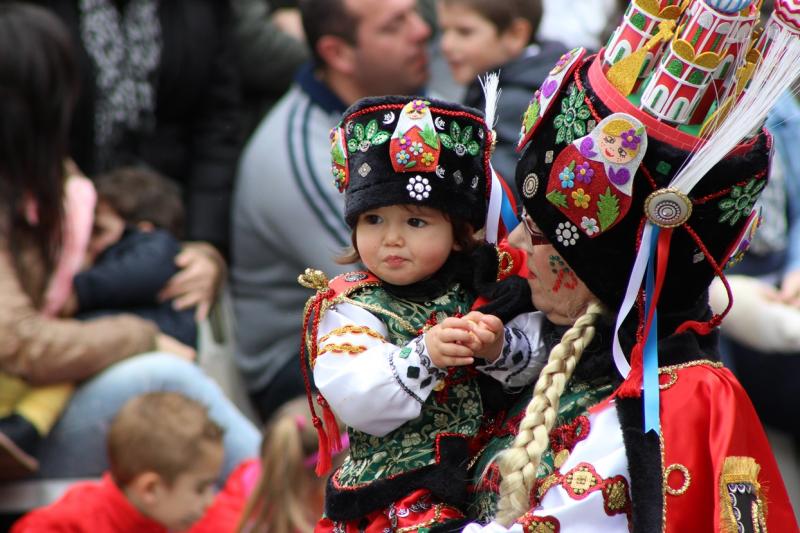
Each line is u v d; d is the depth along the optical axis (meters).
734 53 5.43
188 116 13.72
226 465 10.89
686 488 5.41
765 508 5.58
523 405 6.05
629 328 5.73
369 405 5.93
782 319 11.48
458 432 6.10
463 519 5.91
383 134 6.08
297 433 9.61
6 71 10.39
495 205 6.30
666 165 5.47
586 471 5.52
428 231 6.11
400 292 6.23
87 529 9.60
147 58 13.24
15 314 10.32
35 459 10.50
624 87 5.55
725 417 5.49
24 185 10.44
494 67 11.41
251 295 12.31
